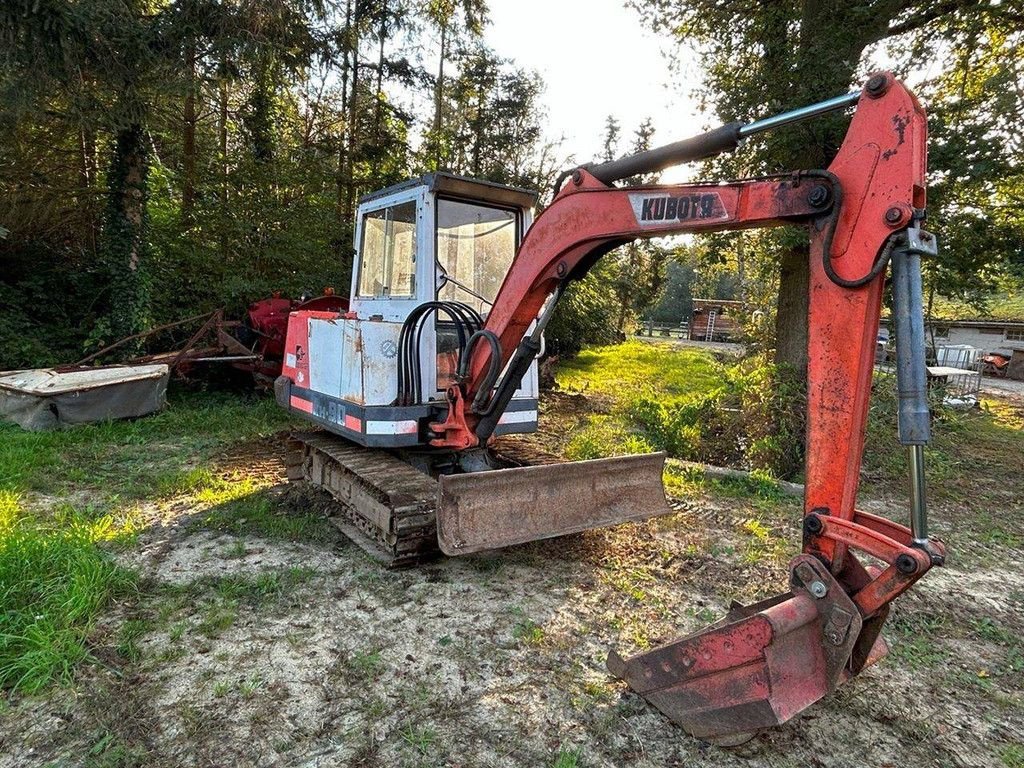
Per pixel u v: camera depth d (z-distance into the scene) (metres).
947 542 4.81
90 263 10.62
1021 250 6.80
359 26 13.04
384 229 4.56
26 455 5.68
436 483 3.81
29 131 9.58
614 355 19.89
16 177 9.96
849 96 2.18
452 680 2.74
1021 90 5.96
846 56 6.30
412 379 3.96
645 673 2.55
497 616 3.30
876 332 2.19
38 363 8.71
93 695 2.54
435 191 4.03
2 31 7.19
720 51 8.36
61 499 4.83
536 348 3.48
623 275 25.19
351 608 3.33
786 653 2.14
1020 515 5.62
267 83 11.05
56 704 2.49
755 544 4.45
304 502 4.91
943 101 6.55
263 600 3.38
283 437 7.16
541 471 3.69
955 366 18.33
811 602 2.20
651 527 4.72
